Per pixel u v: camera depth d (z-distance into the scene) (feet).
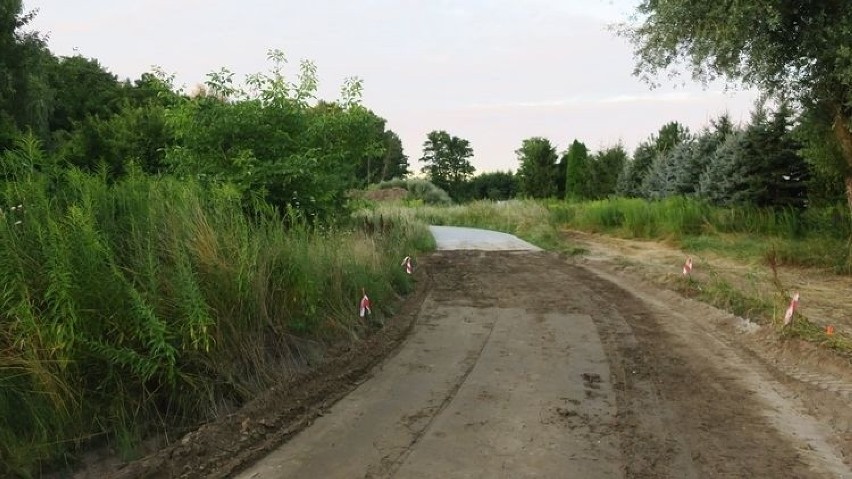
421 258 52.75
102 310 13.91
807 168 61.77
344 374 20.04
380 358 22.50
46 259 13.44
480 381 19.76
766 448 14.80
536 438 15.15
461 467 13.52
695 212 65.82
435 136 271.08
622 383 19.63
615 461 13.91
